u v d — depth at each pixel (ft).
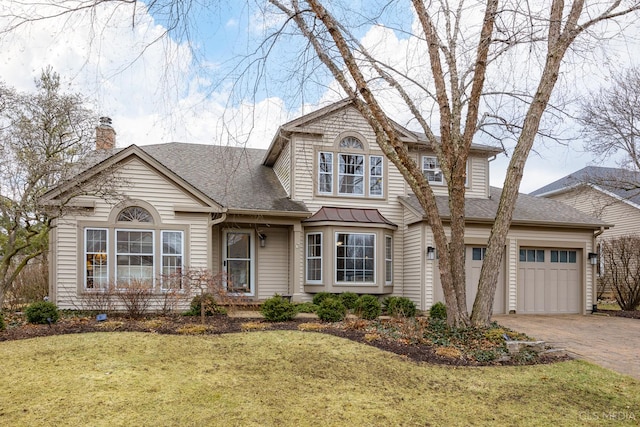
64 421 14.74
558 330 34.30
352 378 20.33
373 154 47.29
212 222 39.45
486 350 24.91
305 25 27.02
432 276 42.09
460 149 27.94
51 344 24.38
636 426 16.05
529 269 45.42
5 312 35.19
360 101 27.86
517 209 48.16
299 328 29.96
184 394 17.52
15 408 15.70
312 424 15.24
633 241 50.31
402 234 46.96
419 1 27.66
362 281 43.80
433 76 28.40
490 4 26.04
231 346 25.03
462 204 28.40
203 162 51.90
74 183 33.76
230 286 37.24
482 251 44.21
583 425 16.05
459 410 17.16
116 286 34.73
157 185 38.01
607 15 25.86
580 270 46.70
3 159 31.63
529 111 28.30
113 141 39.22
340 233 43.52
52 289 35.29
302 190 45.27
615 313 45.50
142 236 37.55
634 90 55.52
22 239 38.32
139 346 24.29
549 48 27.25
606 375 22.00
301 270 44.42
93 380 18.65
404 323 29.40
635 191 67.26
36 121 32.73
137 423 14.78
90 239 36.35
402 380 20.39
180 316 34.91
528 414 16.97
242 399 17.25
